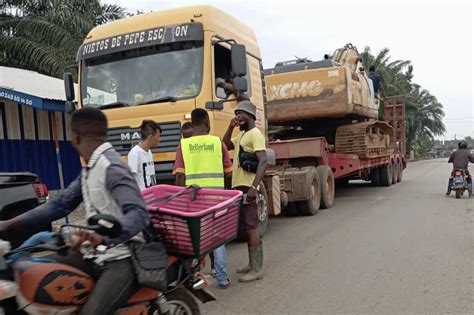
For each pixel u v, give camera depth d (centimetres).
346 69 1277
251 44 829
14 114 1277
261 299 512
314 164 1154
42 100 990
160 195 405
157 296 321
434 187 1619
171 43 701
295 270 617
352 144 1350
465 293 512
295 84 1311
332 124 1425
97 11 1833
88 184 287
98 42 748
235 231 381
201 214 326
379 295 513
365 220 962
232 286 559
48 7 1750
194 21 700
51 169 1383
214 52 696
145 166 550
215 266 553
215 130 665
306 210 1045
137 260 297
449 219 946
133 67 720
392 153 1728
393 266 619
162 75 700
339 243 761
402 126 1972
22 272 271
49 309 273
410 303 487
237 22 799
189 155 527
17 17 1684
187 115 665
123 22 751
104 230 267
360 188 1642
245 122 578
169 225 330
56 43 1614
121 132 697
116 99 718
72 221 924
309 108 1299
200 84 674
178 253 338
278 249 736
